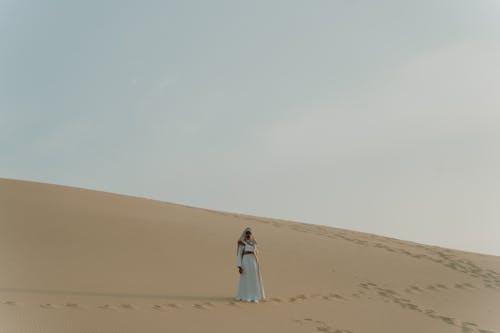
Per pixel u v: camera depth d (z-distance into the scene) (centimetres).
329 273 2320
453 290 2336
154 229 2581
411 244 3419
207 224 3006
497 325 1762
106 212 2795
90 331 1098
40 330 1060
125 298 1455
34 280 1573
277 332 1302
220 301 1560
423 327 1590
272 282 2020
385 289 2175
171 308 1395
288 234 3138
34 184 3238
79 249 2053
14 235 2131
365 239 3375
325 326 1425
